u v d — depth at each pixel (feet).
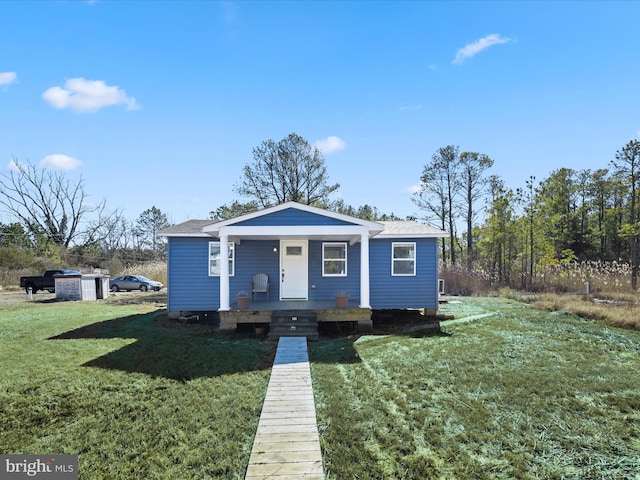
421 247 42.52
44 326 37.40
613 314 35.22
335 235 37.11
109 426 15.81
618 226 97.71
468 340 29.17
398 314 43.60
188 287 42.16
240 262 42.78
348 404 17.31
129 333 34.37
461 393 18.43
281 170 89.61
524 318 37.11
